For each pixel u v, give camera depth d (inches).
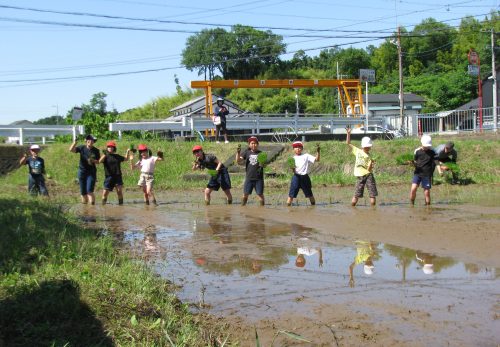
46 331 184.7
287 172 791.1
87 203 581.3
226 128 975.0
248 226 413.7
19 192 624.7
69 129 924.6
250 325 202.4
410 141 858.1
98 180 790.5
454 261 285.1
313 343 184.7
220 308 221.9
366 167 510.6
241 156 546.9
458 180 714.8
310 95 3221.0
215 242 354.3
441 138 1024.9
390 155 823.7
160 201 603.5
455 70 2755.9
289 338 189.3
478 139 981.8
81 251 284.7
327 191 668.1
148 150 577.3
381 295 231.8
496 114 1269.7
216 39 3137.3
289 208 512.4
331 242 344.5
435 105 2429.9
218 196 648.4
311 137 1040.2
